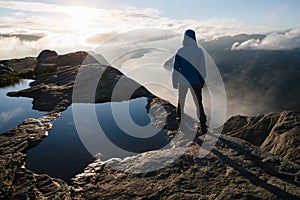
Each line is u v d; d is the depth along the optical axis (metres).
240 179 3.03
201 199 2.73
